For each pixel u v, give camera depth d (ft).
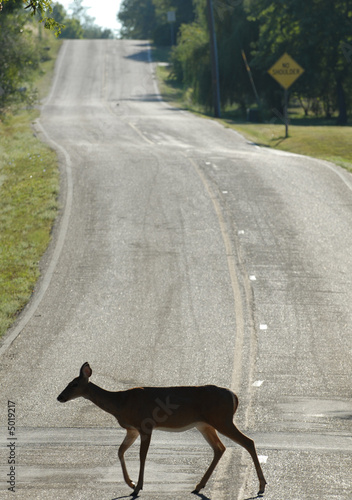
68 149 374.02
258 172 317.22
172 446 105.91
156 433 112.06
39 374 138.21
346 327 160.15
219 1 642.63
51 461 100.22
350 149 394.93
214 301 177.78
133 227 240.32
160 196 276.41
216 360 142.72
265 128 499.92
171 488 89.71
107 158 346.54
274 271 199.21
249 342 152.25
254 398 124.16
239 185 292.81
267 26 587.27
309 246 221.46
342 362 140.87
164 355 145.89
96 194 280.72
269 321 164.45
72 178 306.55
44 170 319.27
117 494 88.12
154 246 221.46
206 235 231.30
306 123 596.70
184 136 438.40
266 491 87.97
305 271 199.52
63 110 604.49
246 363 140.97
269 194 280.10
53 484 91.86
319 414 116.37
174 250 217.77
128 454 102.94
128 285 190.60
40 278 197.26
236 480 92.07
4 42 504.02
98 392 86.12
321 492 87.56
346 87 615.16
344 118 603.26
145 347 150.51
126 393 86.17
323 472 94.27
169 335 157.28
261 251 216.33
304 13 552.82
